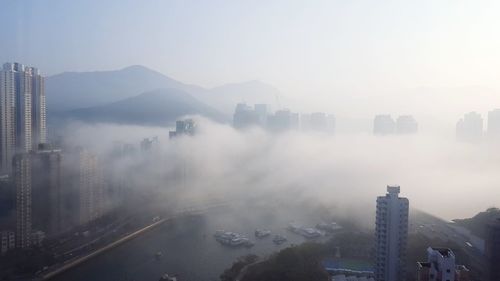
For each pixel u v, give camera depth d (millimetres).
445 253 127750
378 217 162625
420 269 126938
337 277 187500
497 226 152750
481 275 160375
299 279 184625
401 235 159750
